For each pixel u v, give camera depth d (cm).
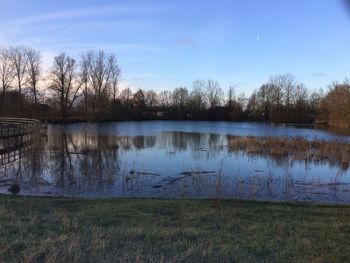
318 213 941
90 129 5497
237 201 1102
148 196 1298
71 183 1553
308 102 8575
